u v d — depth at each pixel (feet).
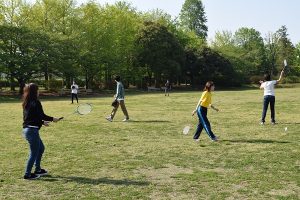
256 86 276.00
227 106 88.58
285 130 49.29
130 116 69.41
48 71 173.47
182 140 43.96
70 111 81.41
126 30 218.18
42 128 53.93
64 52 169.89
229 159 34.06
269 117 65.00
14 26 160.35
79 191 25.63
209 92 42.70
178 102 106.93
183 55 237.04
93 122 60.75
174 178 28.48
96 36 196.54
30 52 160.56
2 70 156.35
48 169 31.24
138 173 30.01
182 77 257.75
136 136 47.01
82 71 193.98
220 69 260.42
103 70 211.82
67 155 36.35
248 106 88.22
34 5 179.63
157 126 55.72
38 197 24.50
